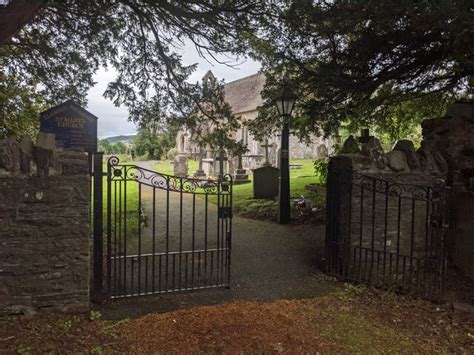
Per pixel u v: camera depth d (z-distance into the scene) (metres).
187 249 6.39
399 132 10.47
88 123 7.34
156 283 4.75
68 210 3.66
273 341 3.27
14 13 4.12
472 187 5.27
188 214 9.52
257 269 5.44
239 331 3.42
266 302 4.20
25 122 8.28
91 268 4.98
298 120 8.17
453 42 4.55
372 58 5.84
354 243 5.11
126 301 4.11
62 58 6.72
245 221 8.78
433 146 5.93
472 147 5.43
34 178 3.51
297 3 5.20
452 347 3.36
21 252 3.51
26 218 3.51
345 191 5.14
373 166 5.17
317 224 8.15
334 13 5.21
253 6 5.46
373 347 3.29
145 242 6.72
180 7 5.49
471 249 5.22
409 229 5.46
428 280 4.94
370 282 4.83
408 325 3.78
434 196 4.62
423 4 4.20
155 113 6.97
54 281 3.64
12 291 3.51
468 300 4.55
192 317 3.70
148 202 11.10
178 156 18.06
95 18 5.74
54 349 2.99
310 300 4.30
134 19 6.25
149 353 3.02
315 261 5.85
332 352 3.16
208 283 4.77
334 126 7.94
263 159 20.59
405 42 5.43
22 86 7.84
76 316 3.65
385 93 7.79
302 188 12.16
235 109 33.06
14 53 6.55
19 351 2.91
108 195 4.03
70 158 3.66
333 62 6.11
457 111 5.87
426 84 7.46
